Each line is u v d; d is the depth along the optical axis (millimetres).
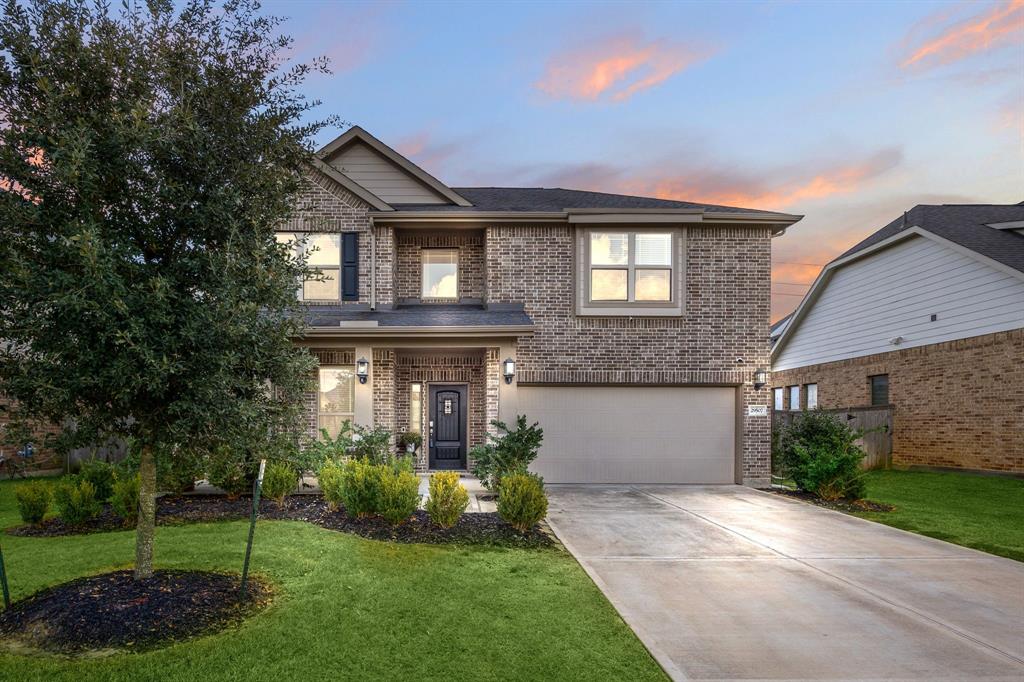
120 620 4188
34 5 4246
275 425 4875
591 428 12523
